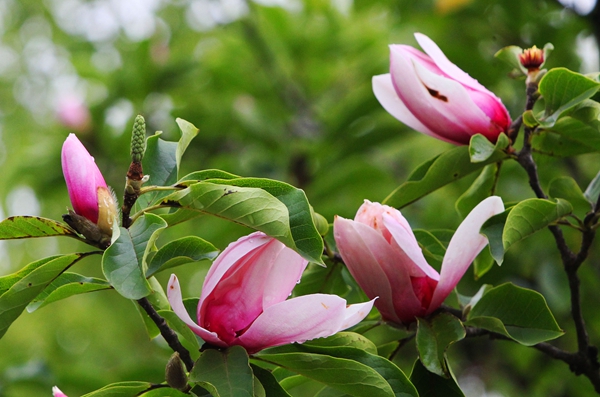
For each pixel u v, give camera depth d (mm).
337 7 7191
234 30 7492
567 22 6090
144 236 2346
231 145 7000
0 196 7246
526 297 2883
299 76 7266
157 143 2838
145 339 8555
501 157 3186
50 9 9672
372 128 6195
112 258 2273
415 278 2752
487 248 3486
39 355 8453
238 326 2416
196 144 6926
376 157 7422
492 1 6277
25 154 6887
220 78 7242
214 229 5461
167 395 2635
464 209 3590
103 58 8211
